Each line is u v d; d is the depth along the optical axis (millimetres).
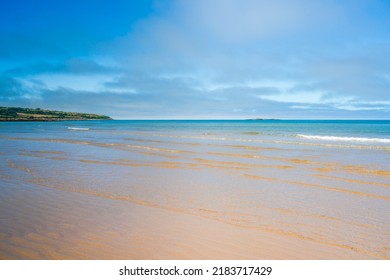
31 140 30109
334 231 5910
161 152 19406
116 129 66000
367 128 66062
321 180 10773
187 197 8391
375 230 5977
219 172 12312
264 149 21172
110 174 11773
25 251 4781
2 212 6746
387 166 13789
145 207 7340
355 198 8359
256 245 5227
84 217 6480
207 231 5801
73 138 33594
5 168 12977
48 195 8336
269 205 7664
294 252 5000
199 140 30109
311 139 31531
